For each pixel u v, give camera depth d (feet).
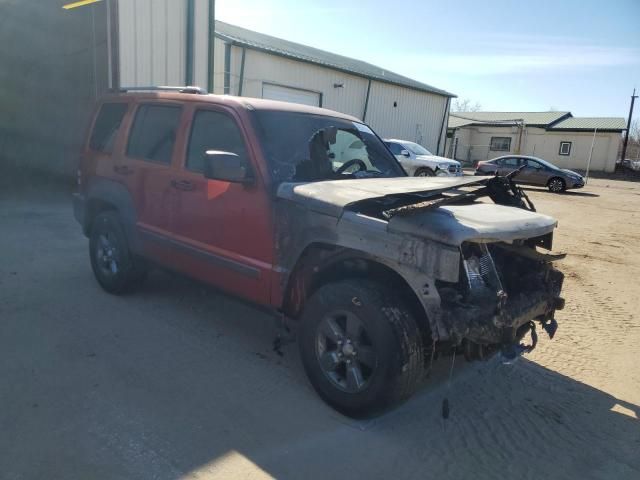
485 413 11.50
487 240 9.86
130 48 32.27
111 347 13.39
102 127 17.81
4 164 44.75
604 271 25.75
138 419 10.25
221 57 56.95
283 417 10.71
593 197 69.77
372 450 9.83
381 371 9.96
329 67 69.92
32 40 42.91
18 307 15.75
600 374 13.91
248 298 12.66
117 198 16.26
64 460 8.88
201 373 12.32
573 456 10.10
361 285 10.53
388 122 85.92
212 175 11.28
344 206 10.42
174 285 18.54
